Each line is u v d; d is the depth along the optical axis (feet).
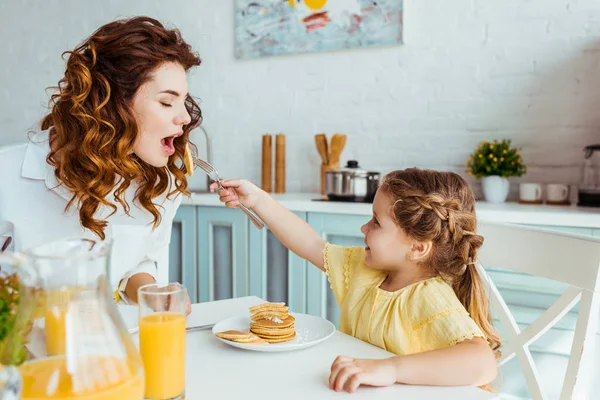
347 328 3.74
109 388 1.69
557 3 7.07
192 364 2.69
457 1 7.65
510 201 7.43
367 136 8.41
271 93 9.11
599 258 2.93
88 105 3.57
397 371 2.50
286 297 7.44
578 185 7.09
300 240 4.29
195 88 9.70
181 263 8.27
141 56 3.47
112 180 3.78
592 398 5.58
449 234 3.34
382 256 3.47
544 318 3.34
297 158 8.97
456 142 7.80
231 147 9.50
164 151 3.77
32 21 10.83
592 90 6.97
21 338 1.64
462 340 2.92
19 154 4.08
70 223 4.14
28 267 1.63
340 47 8.39
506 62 7.41
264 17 8.95
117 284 4.48
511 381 5.86
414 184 3.45
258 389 2.39
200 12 9.57
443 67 7.81
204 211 7.95
